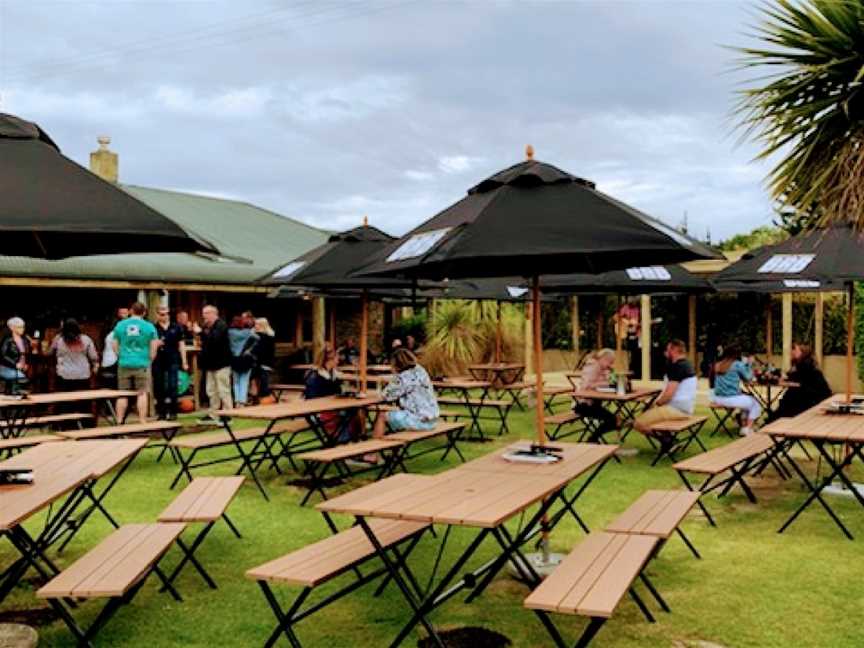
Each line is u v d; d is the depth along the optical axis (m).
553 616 4.72
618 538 4.72
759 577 5.39
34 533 6.48
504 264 5.62
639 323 18.69
